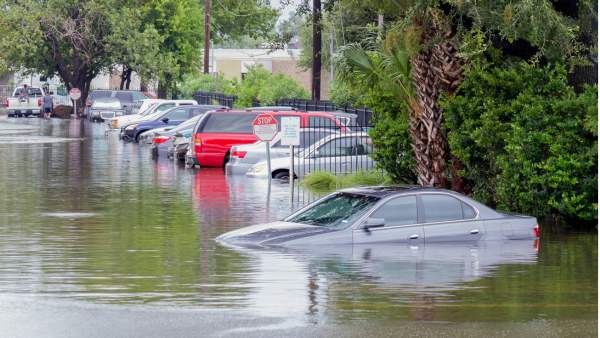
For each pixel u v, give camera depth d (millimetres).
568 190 39406
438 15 42438
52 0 156000
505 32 40375
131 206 47062
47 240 35844
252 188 56219
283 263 30297
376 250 32812
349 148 62000
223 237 35312
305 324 22031
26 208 46094
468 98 44406
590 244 35625
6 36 157250
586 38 45562
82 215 43531
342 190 35750
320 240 33281
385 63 47156
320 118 68188
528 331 21484
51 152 84812
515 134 40531
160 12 164500
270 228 34812
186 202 48812
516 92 43219
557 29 40469
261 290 26078
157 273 28719
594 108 38594
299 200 49844
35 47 154625
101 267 29859
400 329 21578
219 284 26938
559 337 20922
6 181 59594
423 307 24016
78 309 23641
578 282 27812
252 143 70250
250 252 32625
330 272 28797
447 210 34531
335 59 48688
